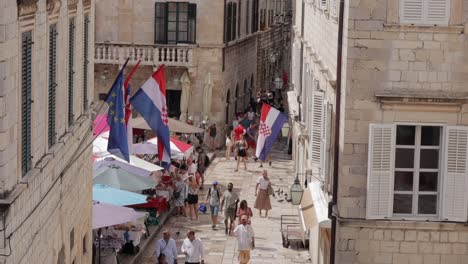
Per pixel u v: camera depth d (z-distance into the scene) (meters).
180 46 73.31
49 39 25.70
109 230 42.09
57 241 27.36
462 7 30.45
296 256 45.69
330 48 36.34
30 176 22.52
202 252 40.69
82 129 32.53
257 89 100.00
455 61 30.62
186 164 56.91
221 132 76.31
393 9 30.44
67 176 29.17
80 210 32.75
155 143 53.88
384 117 30.77
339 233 31.45
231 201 49.59
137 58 73.44
